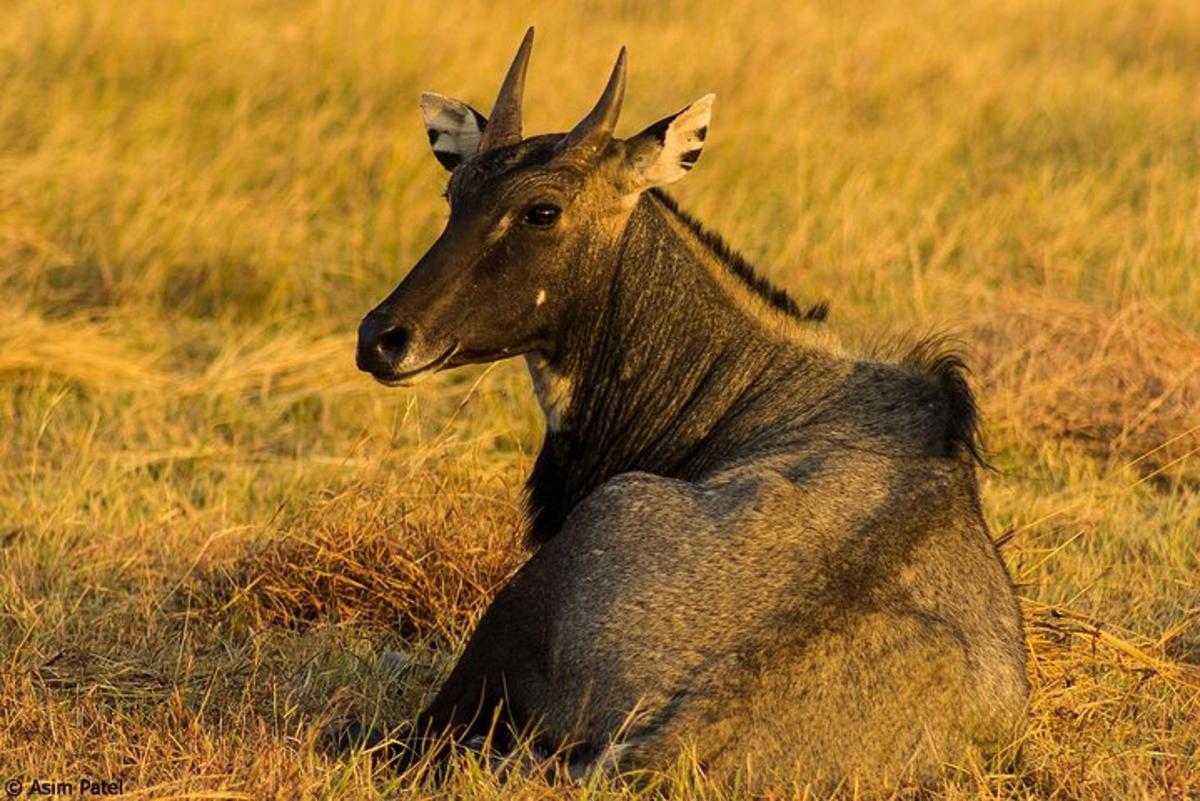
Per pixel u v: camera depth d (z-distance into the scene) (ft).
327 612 45.50
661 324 40.45
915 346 39.75
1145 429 59.11
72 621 44.27
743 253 75.82
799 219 78.59
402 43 98.12
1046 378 61.52
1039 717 38.11
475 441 54.19
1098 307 67.87
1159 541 51.29
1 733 36.65
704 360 40.45
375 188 82.07
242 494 54.39
